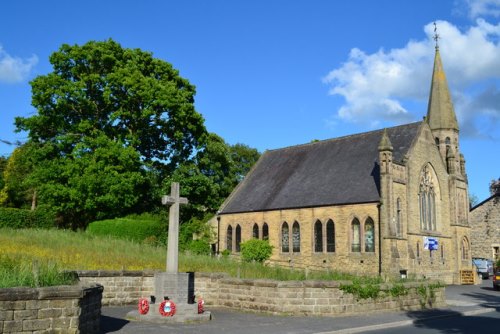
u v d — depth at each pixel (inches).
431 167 1833.2
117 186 1587.1
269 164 2314.2
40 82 1649.9
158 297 725.3
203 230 1955.0
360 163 1850.4
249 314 813.2
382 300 886.4
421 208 1755.7
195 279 915.4
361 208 1660.9
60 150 1707.7
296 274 1027.9
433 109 2116.1
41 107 1672.0
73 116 1744.6
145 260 1040.2
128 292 877.8
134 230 1499.8
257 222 2014.0
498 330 693.9
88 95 1747.0
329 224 1761.8
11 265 619.2
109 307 836.0
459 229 1898.4
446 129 2069.4
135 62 1788.9
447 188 1899.6
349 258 1667.1
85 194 1616.6
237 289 876.0
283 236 1908.2
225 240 2146.9
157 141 1904.5
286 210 1903.3
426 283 997.8
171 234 745.6
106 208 1702.8
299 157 2188.7
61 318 483.5
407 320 778.2
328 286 816.9
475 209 2501.2
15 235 1150.3
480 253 2448.3
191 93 1923.0
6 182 2468.0
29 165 1833.2
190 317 703.1
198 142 1925.4
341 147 2036.2
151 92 1702.8
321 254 1756.9
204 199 1980.8
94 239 1240.8
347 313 824.9
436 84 2143.2
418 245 1683.1
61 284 536.7
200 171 2049.7
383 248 1566.2
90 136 1705.2
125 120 1766.7
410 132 1830.7
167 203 751.1
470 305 1051.3
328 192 1814.7
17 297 455.8
